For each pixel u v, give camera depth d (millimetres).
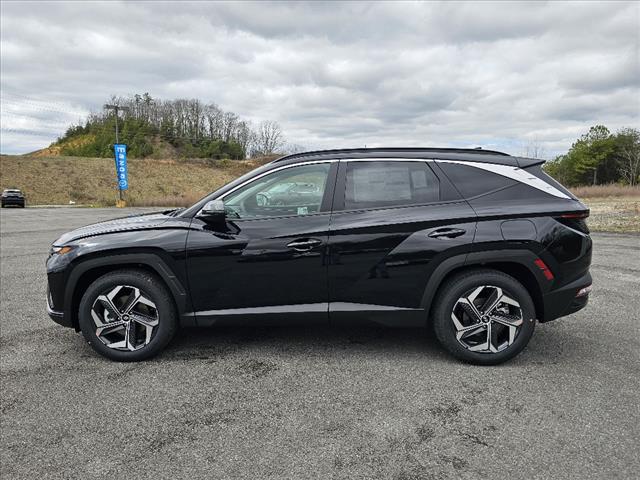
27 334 4270
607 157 63969
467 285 3326
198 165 83062
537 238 3270
